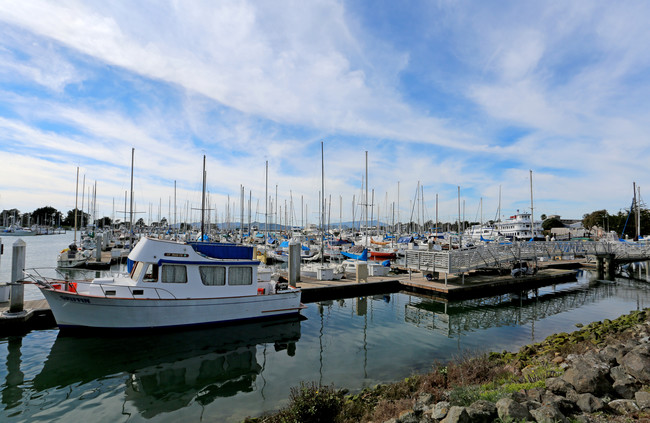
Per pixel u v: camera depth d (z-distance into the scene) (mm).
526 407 6000
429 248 47969
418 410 7105
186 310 14617
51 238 90750
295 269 23641
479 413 5797
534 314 19859
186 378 10617
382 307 20828
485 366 10109
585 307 21828
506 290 26250
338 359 12312
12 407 8734
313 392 7762
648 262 47156
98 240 34125
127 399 9258
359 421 7348
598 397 7000
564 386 7242
